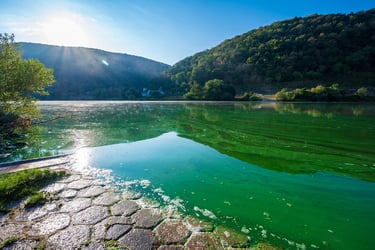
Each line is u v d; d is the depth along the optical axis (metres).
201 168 3.01
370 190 2.36
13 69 5.51
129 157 3.48
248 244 1.43
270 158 3.52
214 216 1.79
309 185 2.48
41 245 1.35
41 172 2.51
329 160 3.45
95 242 1.40
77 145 4.23
